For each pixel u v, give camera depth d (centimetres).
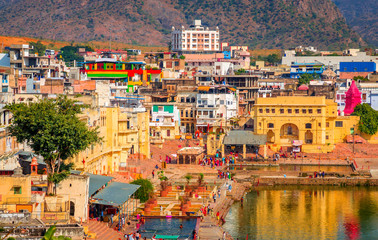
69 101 11044
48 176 10175
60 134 10281
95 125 13788
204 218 12206
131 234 10431
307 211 13638
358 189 16225
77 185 10362
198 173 17488
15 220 8625
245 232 11856
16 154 10981
